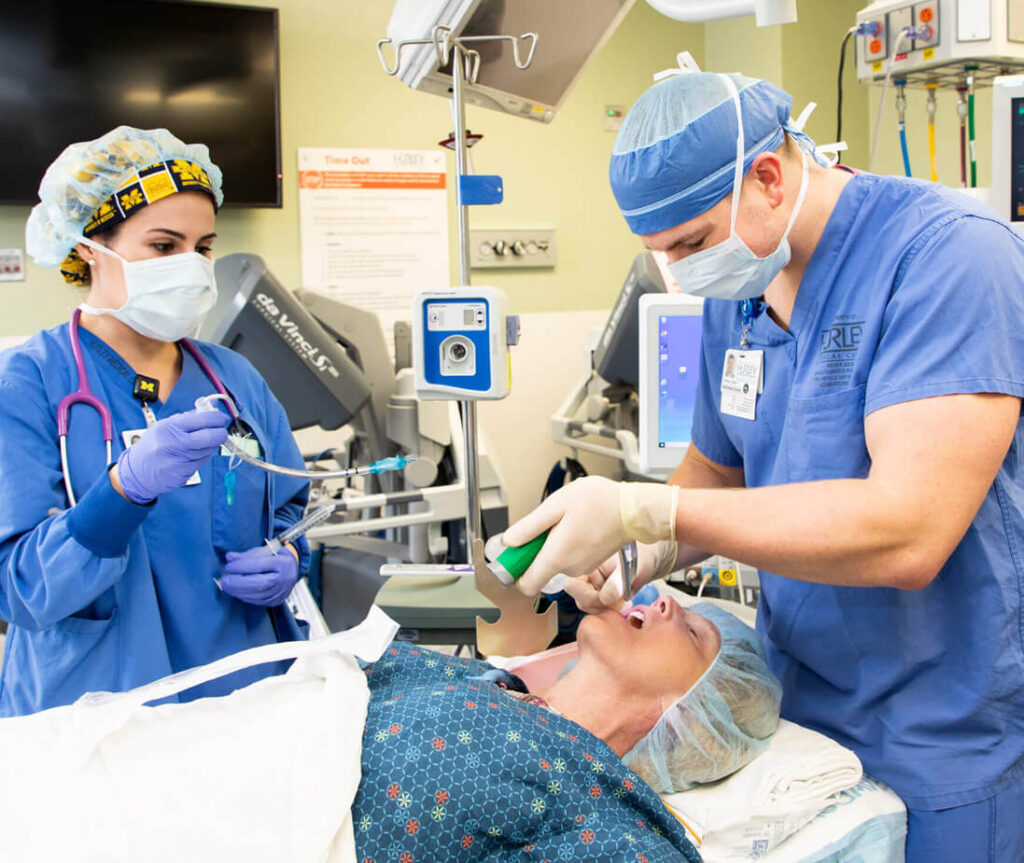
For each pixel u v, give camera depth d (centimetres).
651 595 147
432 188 328
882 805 114
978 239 99
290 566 133
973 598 108
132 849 86
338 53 311
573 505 101
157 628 122
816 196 112
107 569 110
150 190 120
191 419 106
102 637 118
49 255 126
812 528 93
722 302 136
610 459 361
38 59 264
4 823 86
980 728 111
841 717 121
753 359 125
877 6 202
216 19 283
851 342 110
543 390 354
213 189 132
